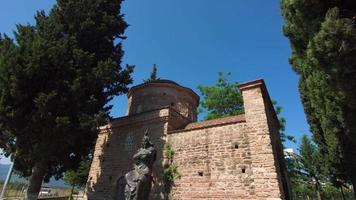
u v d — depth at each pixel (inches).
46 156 711.1
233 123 670.5
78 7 860.6
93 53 813.2
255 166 581.3
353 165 647.8
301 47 514.6
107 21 896.9
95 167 891.4
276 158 628.4
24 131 651.5
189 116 1031.0
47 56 695.7
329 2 322.0
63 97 693.9
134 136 842.2
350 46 281.3
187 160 692.7
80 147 807.7
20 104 660.7
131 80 879.1
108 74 793.6
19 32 788.6
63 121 652.1
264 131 608.4
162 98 998.4
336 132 593.3
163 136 771.4
